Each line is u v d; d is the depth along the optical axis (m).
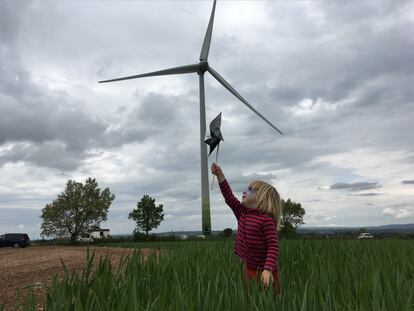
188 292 3.37
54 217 60.03
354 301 3.26
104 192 62.69
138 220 55.12
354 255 7.43
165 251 6.85
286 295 3.39
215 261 5.49
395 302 3.16
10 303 5.53
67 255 12.12
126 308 3.07
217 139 5.12
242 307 3.07
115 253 12.62
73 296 3.40
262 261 4.51
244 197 4.68
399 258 6.36
